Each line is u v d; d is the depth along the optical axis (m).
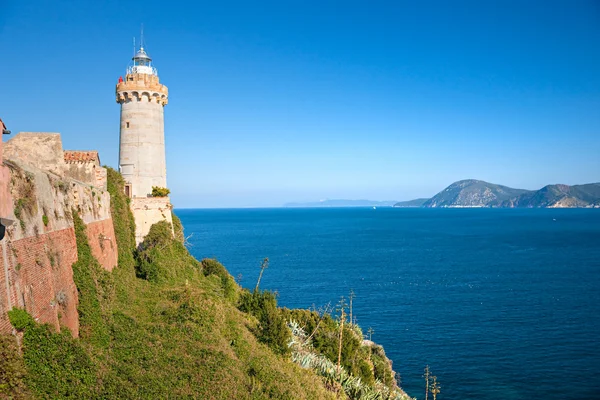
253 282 94.38
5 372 13.57
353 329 51.91
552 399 43.94
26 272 16.19
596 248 152.75
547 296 83.12
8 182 15.53
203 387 21.25
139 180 48.38
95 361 19.55
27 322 15.50
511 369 50.41
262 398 22.48
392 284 94.12
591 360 52.38
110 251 32.34
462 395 44.97
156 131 49.53
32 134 26.47
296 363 33.09
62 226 21.31
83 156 34.00
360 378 37.31
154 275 37.91
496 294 85.19
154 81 48.91
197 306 30.22
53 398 15.79
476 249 155.25
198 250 148.62
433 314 71.38
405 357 54.00
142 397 19.08
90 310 22.75
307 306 75.38
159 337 25.06
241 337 29.92
